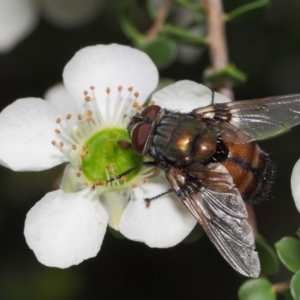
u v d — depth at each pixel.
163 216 0.13
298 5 0.17
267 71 0.17
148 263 0.17
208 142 0.13
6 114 0.13
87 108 0.13
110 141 0.13
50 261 0.13
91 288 0.17
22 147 0.13
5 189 0.17
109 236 0.17
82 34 0.17
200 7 0.14
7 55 0.17
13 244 0.17
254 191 0.13
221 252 0.12
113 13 0.17
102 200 0.13
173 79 0.17
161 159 0.13
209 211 0.13
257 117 0.13
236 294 0.17
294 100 0.13
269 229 0.17
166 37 0.14
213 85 0.14
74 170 0.13
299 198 0.13
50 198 0.13
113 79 0.13
